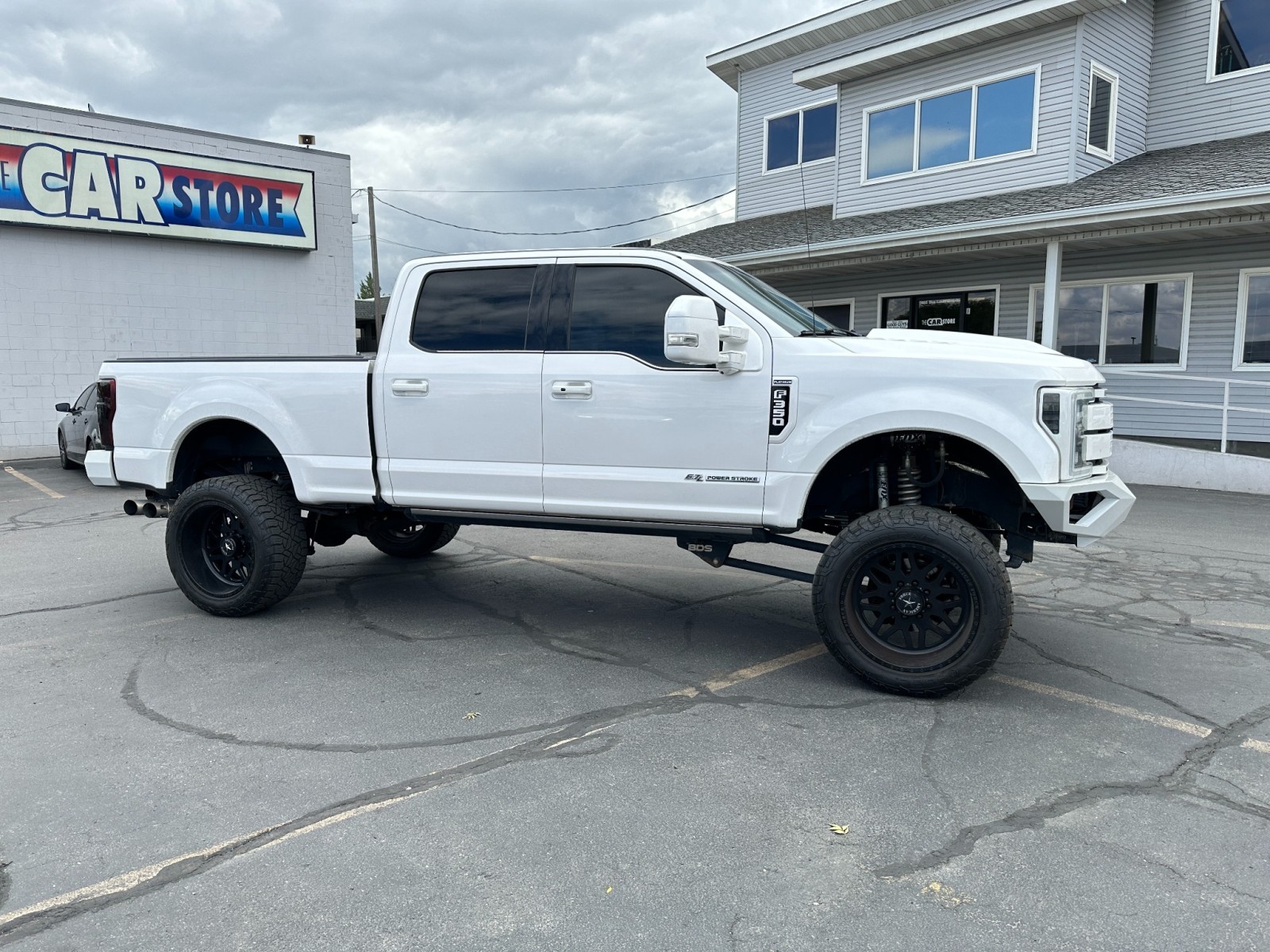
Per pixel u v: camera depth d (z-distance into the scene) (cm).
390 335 505
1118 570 682
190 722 380
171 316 1534
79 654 472
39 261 1401
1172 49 1427
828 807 306
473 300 490
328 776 329
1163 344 1319
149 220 1475
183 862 271
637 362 451
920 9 1595
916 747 357
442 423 488
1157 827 293
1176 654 480
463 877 263
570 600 593
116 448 570
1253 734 371
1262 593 614
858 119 1584
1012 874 265
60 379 1434
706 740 363
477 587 627
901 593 408
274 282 1650
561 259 473
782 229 1639
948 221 1282
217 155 1552
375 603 582
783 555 743
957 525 395
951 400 396
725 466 436
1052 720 385
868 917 244
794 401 421
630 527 466
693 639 505
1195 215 1070
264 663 458
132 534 834
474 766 338
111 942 233
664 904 249
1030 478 387
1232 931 237
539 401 466
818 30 1716
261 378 530
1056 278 1206
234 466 588
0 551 751
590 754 349
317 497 523
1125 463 1198
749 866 269
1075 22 1301
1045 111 1344
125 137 1451
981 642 390
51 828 291
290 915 244
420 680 434
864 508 466
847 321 1647
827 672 450
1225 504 1007
